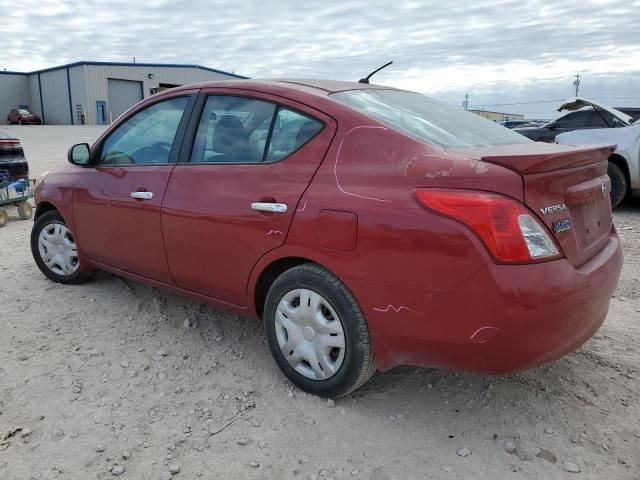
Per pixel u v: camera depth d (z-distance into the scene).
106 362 3.32
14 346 3.51
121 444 2.56
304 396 2.94
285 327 2.94
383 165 2.57
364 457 2.48
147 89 50.38
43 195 4.45
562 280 2.31
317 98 2.93
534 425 2.70
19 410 2.81
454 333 2.36
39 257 4.66
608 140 7.86
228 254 3.10
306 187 2.76
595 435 2.62
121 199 3.72
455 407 2.86
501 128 3.39
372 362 2.69
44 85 52.00
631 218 7.59
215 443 2.57
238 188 3.04
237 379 3.14
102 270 4.39
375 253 2.48
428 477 2.35
